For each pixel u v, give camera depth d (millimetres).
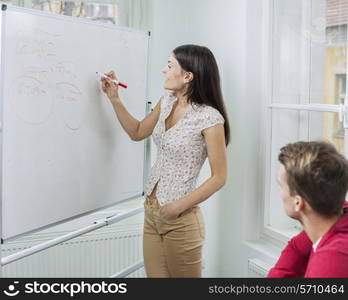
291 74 2123
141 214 2738
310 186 1041
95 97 1920
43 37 1651
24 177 1604
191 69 1848
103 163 1994
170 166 1862
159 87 2777
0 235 1524
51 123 1706
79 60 1822
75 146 1830
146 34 2229
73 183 1833
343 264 997
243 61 2273
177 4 2766
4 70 1496
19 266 2412
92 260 2580
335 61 1868
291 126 2135
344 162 1062
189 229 1864
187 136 1813
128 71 2115
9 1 2377
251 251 2283
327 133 1925
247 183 2328
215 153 1809
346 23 1805
